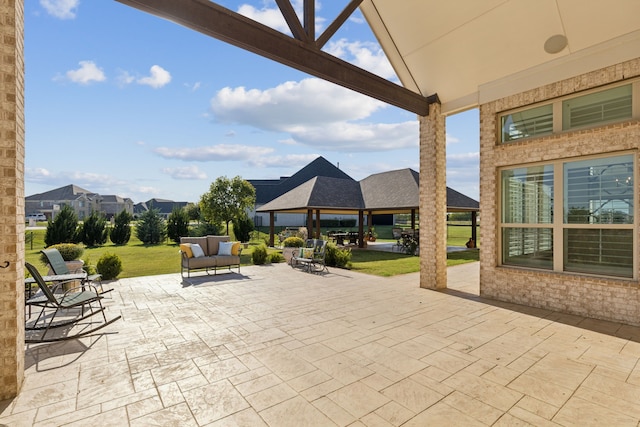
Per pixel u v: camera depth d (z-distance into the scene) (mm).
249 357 3873
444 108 7695
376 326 4980
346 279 8953
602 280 5316
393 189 19188
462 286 8062
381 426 2553
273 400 2939
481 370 3523
